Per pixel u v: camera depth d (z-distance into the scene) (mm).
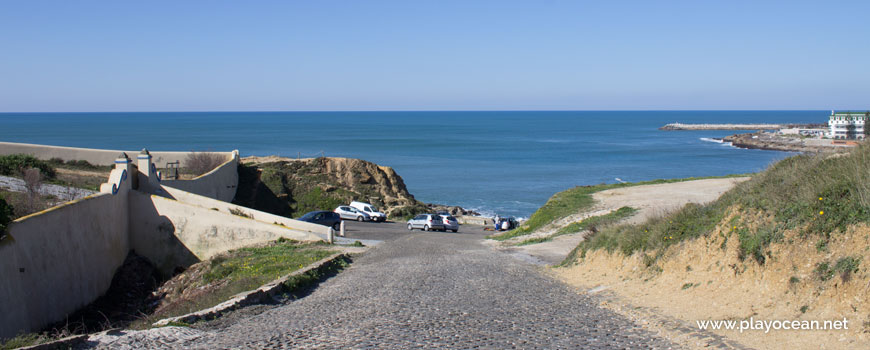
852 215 8586
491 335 9195
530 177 86875
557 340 8719
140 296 22875
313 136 193625
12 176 31156
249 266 20875
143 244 26969
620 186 47062
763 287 9461
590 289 13742
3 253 15750
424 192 73125
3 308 15289
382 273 17797
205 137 179500
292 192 51219
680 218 13695
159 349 8789
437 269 18438
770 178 12156
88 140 155500
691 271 11688
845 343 7105
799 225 9453
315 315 11500
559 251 23625
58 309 18828
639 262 14055
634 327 9477
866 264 7746
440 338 9094
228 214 27156
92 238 22188
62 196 26625
